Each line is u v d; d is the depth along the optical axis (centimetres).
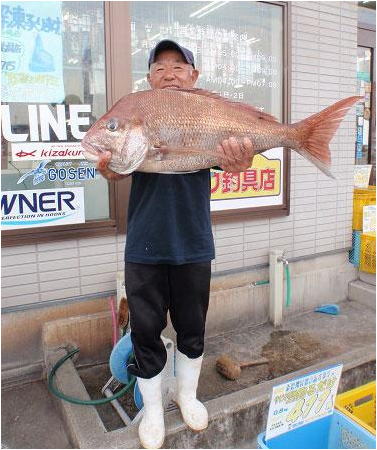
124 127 205
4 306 326
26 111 319
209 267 252
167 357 285
